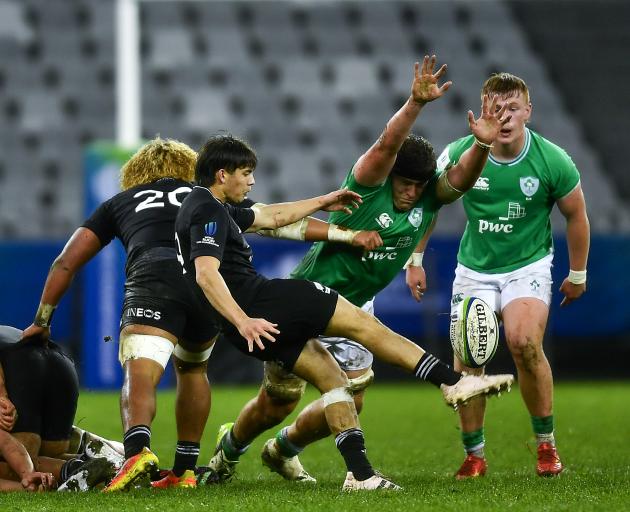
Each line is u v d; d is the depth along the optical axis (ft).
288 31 320.09
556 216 248.93
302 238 66.13
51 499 55.06
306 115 303.27
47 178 280.72
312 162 293.43
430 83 61.11
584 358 212.84
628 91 308.19
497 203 71.82
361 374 70.85
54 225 270.87
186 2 322.14
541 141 71.82
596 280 207.51
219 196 60.80
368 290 70.59
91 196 184.96
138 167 70.13
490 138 63.46
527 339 68.69
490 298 72.49
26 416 64.13
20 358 64.80
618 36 316.81
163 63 308.40
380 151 63.67
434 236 197.67
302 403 155.53
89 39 307.99
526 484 60.59
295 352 57.88
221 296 55.21
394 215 67.15
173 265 63.82
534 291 71.15
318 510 48.70
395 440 106.01
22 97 294.87
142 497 55.36
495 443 97.14
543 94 307.78
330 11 325.01
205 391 66.74
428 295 197.57
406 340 57.36
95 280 181.16
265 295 57.26
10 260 194.39
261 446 100.42
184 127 297.12
